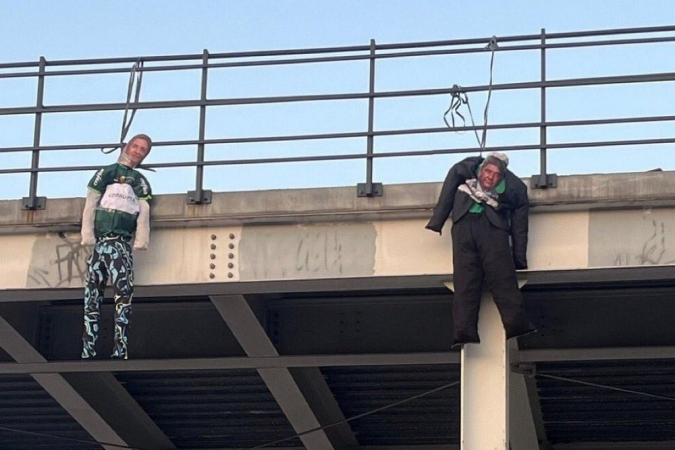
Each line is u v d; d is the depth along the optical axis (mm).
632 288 17844
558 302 18031
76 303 19031
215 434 22703
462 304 14914
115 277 15609
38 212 16547
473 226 15000
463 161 15344
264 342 17859
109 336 19031
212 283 16094
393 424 21922
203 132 16562
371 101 16375
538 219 15477
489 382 15023
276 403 21219
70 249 16469
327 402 20906
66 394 19906
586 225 15344
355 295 18469
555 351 17828
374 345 18297
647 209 15273
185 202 16250
